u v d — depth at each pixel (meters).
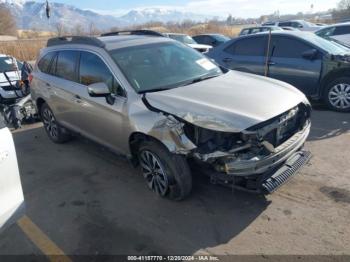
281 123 3.38
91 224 3.60
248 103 3.44
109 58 4.28
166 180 3.66
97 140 4.72
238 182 3.27
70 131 5.41
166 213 3.66
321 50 6.65
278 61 7.13
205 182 4.12
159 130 3.46
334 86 6.55
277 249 3.02
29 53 20.53
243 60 7.68
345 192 3.77
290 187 3.95
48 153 5.67
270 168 3.28
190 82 4.15
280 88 3.94
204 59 4.90
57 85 5.27
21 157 5.58
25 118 7.34
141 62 4.33
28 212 3.93
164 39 5.00
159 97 3.71
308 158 3.83
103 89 3.96
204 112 3.31
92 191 4.27
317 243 3.05
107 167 4.92
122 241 3.29
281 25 22.62
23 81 7.80
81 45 4.86
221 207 3.68
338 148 4.93
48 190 4.39
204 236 3.26
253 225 3.35
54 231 3.54
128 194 4.11
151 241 3.26
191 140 3.32
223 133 3.17
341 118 6.26
